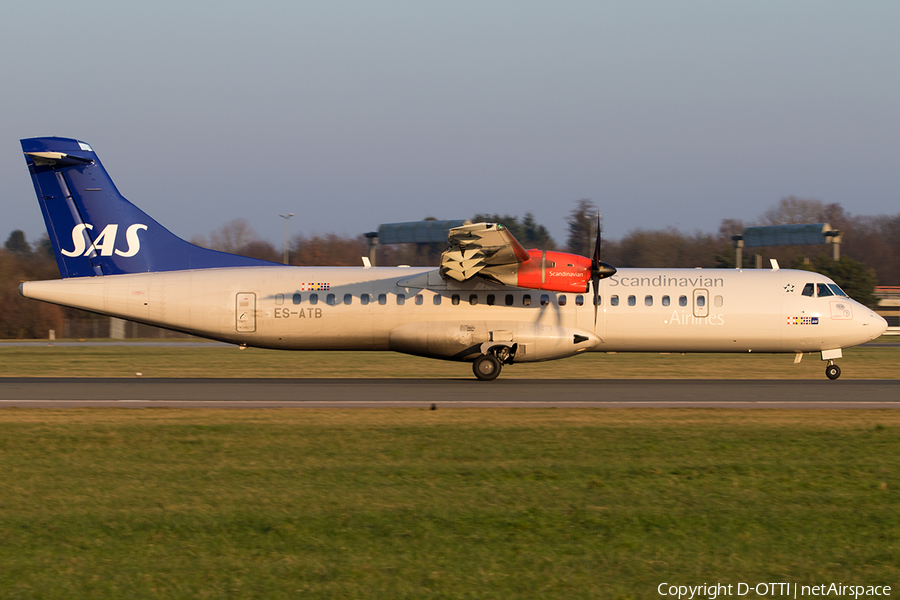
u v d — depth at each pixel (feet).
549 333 262.26
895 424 176.86
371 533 99.86
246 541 96.68
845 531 102.12
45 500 113.91
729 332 270.67
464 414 188.03
